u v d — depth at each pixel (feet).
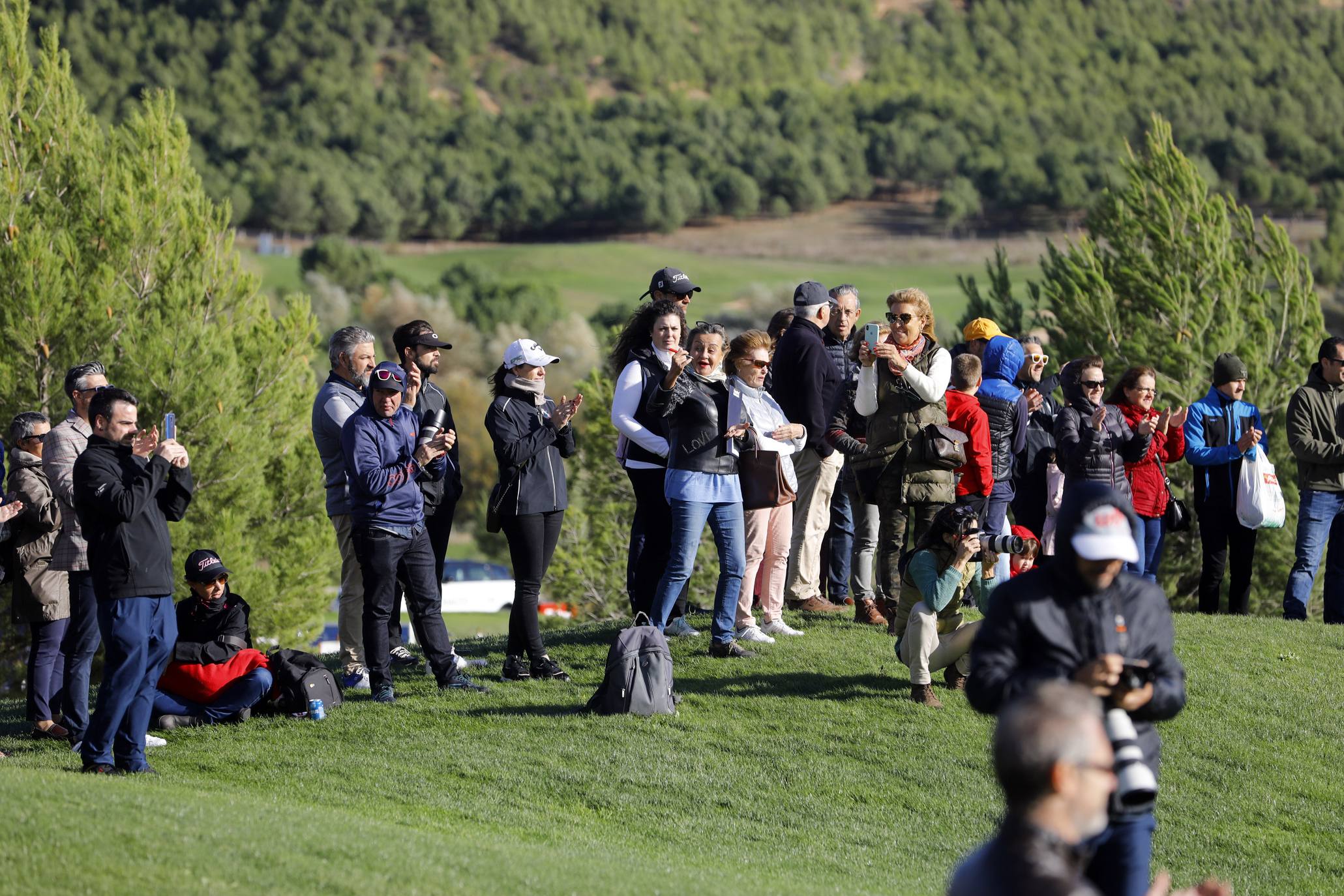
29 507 92.94
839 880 69.26
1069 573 49.57
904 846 75.66
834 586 123.65
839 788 82.53
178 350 186.80
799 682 99.86
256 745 87.20
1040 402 122.31
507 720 92.12
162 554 74.95
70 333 184.24
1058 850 34.35
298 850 57.00
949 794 82.48
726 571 102.53
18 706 113.60
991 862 34.45
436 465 98.07
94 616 85.71
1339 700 100.73
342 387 103.50
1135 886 47.24
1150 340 223.71
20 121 196.85
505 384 96.78
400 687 101.65
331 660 122.62
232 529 188.75
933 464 104.42
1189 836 79.46
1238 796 84.69
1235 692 101.30
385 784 79.46
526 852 64.59
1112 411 113.29
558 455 99.40
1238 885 73.82
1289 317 227.81
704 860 70.13
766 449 101.19
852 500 116.26
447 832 69.62
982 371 117.50
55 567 85.10
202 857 53.98
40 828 55.06
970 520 92.94
